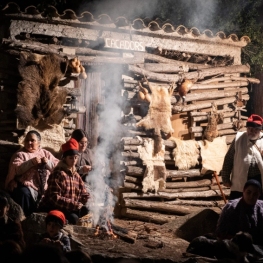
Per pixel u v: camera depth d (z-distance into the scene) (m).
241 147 8.41
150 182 9.55
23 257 3.08
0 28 8.75
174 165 10.06
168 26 10.02
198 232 8.74
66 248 6.23
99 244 6.94
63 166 7.38
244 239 6.75
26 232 6.99
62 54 8.94
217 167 10.12
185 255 6.79
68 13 9.09
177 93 10.09
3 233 6.00
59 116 8.77
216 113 10.25
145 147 9.53
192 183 10.11
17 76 8.72
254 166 8.38
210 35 10.49
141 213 9.47
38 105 8.58
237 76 10.72
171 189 9.92
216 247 6.79
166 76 9.88
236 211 7.26
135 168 9.48
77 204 7.35
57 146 8.77
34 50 8.74
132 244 7.24
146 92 9.48
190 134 10.33
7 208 6.57
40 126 8.70
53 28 9.02
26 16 8.72
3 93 8.72
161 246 7.32
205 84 10.32
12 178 8.00
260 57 12.30
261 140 8.48
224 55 10.74
